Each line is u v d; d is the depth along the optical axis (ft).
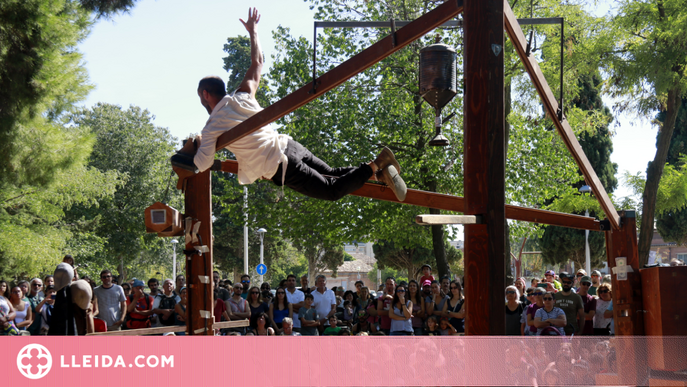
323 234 53.62
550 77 35.32
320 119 51.06
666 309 11.79
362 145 49.98
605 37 32.83
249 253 136.26
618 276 13.67
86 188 56.13
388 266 126.62
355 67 10.02
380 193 15.23
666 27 29.86
